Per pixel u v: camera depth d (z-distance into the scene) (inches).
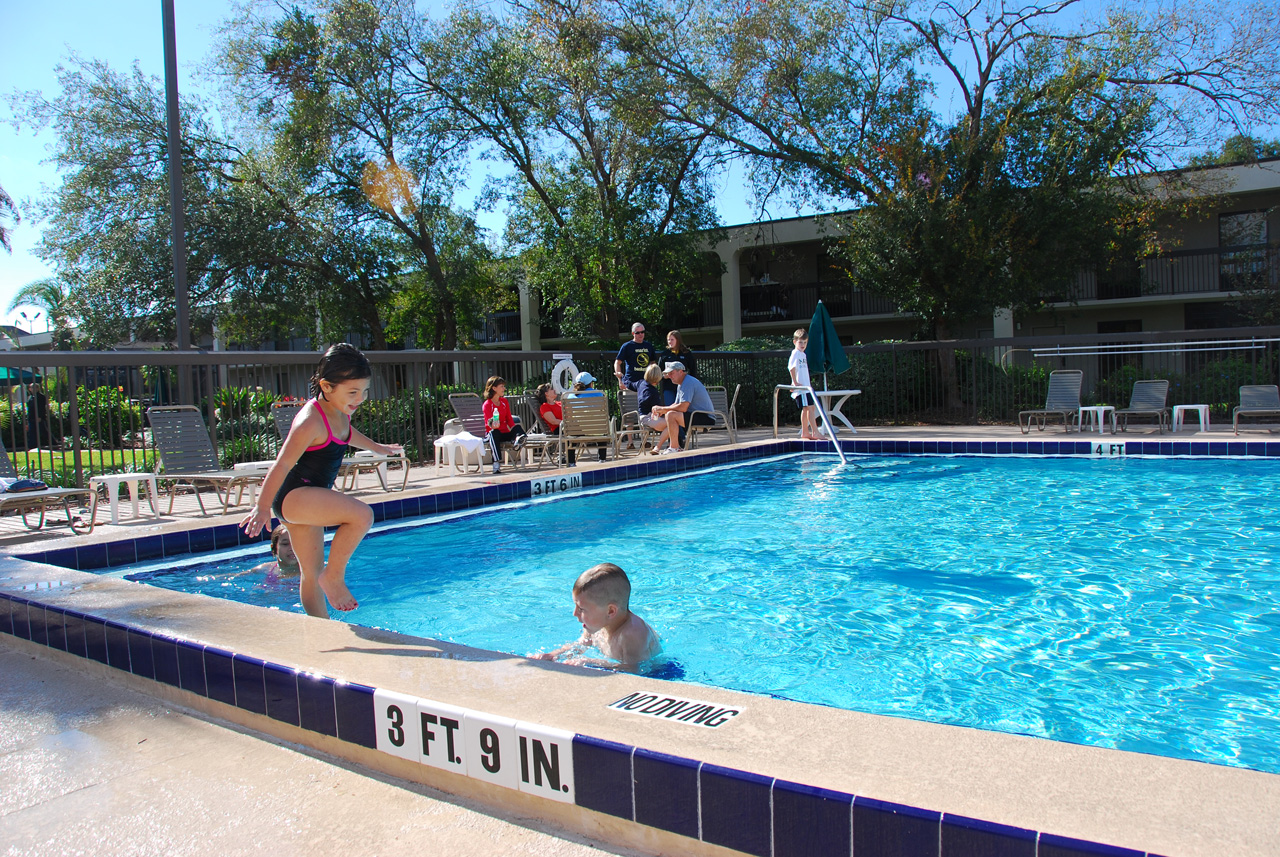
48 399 272.7
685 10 618.5
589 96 632.4
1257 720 96.2
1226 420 485.1
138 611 111.2
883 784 54.7
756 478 331.9
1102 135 534.9
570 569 186.9
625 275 672.4
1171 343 482.0
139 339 697.0
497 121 690.8
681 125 663.1
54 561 182.1
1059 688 108.1
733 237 845.8
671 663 121.5
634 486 313.6
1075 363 675.4
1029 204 546.6
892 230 569.6
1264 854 44.8
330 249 697.0
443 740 72.8
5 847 65.1
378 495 253.8
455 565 192.7
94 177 673.0
